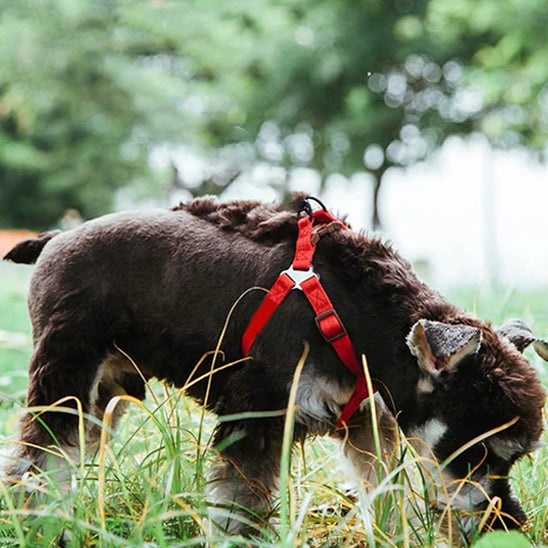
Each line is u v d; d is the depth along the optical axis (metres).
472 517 4.09
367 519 3.85
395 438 4.88
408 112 25.83
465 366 4.23
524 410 4.18
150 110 27.50
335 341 4.52
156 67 29.72
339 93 24.95
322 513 4.84
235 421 4.52
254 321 4.58
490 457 4.22
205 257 4.76
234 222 4.89
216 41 24.33
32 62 26.12
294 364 4.52
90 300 4.78
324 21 23.69
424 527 4.29
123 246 4.85
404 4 23.88
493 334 4.41
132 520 4.19
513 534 3.71
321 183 27.08
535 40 18.97
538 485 5.18
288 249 4.71
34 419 4.53
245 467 4.46
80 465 4.25
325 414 4.59
